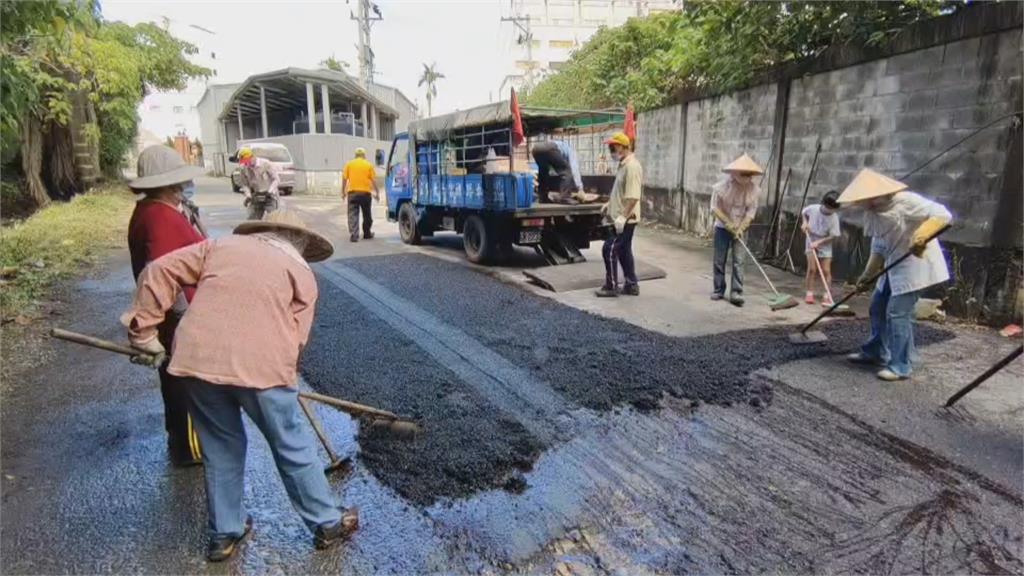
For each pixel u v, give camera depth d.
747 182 5.46
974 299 4.99
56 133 13.74
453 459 2.84
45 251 7.39
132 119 16.42
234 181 17.47
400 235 9.72
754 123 8.34
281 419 2.05
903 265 3.59
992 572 2.13
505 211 6.91
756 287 6.39
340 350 4.28
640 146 12.05
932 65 5.41
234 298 1.95
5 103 4.67
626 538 2.32
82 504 2.52
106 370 3.96
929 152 5.47
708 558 2.21
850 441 3.02
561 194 7.84
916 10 5.77
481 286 6.33
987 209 4.89
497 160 7.19
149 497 2.58
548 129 8.63
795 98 7.37
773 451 2.93
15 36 4.49
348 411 2.85
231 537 2.21
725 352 4.21
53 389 3.66
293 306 2.10
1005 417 3.25
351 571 2.15
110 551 2.24
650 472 2.76
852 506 2.50
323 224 11.93
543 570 2.15
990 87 4.86
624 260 5.89
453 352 4.24
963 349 4.31
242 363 1.94
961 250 5.11
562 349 4.29
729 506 2.51
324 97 21.42
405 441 2.99
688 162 10.30
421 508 2.50
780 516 2.44
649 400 3.44
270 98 24.33
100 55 12.69
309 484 2.15
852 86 6.43
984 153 4.93
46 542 2.28
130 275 6.72
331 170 21.05
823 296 5.92
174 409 2.72
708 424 3.20
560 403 3.42
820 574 2.13
